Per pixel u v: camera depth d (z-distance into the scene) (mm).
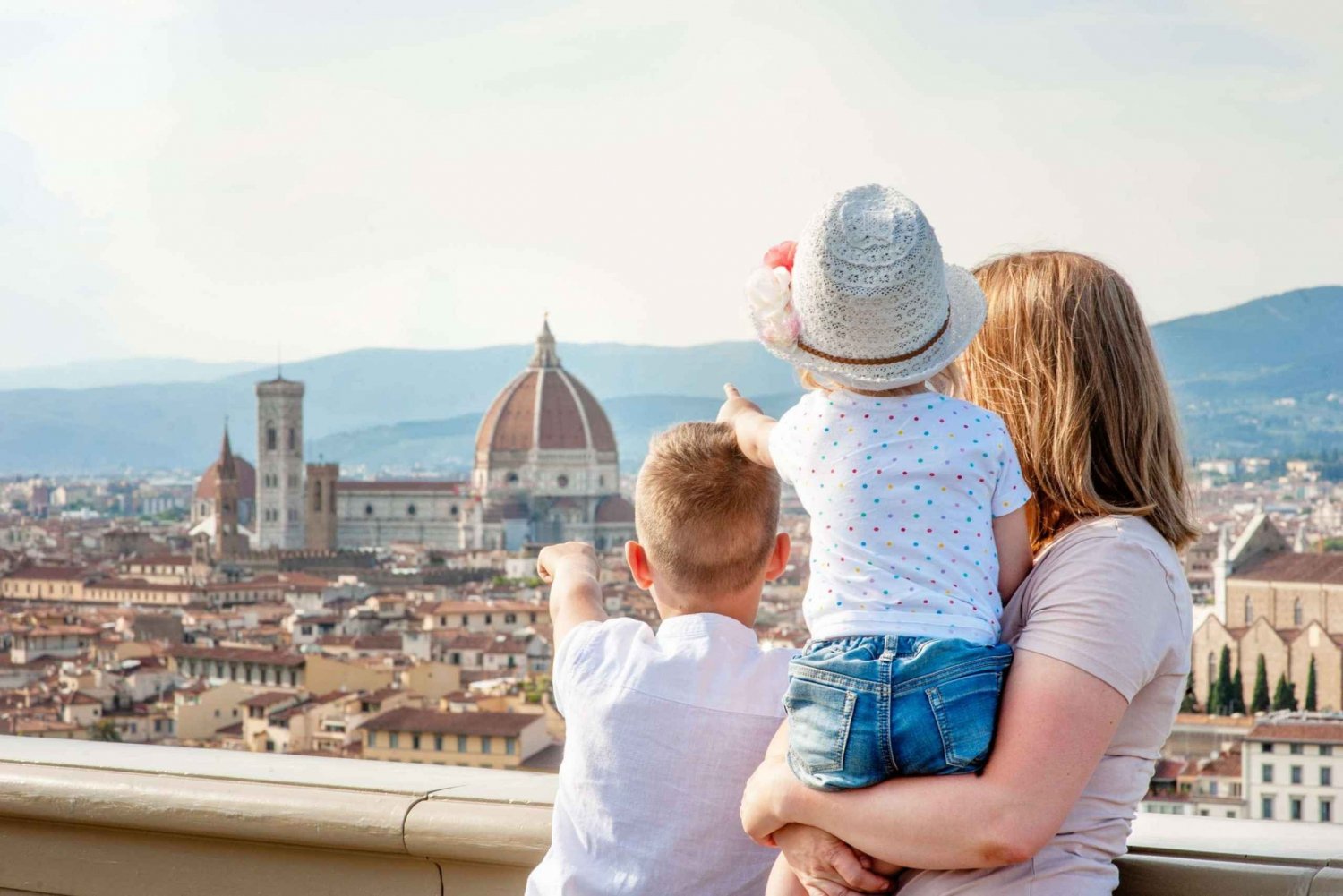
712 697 2809
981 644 2461
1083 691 2357
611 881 2807
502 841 3113
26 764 3609
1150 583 2439
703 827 2777
